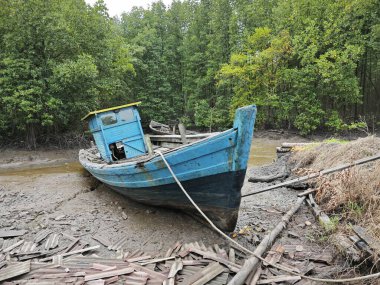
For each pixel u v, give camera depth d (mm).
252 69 26469
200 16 38562
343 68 22891
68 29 18219
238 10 32750
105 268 5082
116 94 28234
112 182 8117
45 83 17859
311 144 12070
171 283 4531
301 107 25312
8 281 4828
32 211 8164
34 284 4699
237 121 5371
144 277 4770
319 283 4477
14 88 16781
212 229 6586
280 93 27109
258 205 7980
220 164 5641
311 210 7211
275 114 28297
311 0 26406
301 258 5199
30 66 17438
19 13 17234
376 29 21844
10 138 20219
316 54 26141
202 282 4500
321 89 24422
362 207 6203
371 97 31656
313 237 5945
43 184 11188
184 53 39062
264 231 6445
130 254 5703
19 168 15875
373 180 6629
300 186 8930
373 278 4301
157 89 37000
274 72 26797
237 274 4434
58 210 8242
